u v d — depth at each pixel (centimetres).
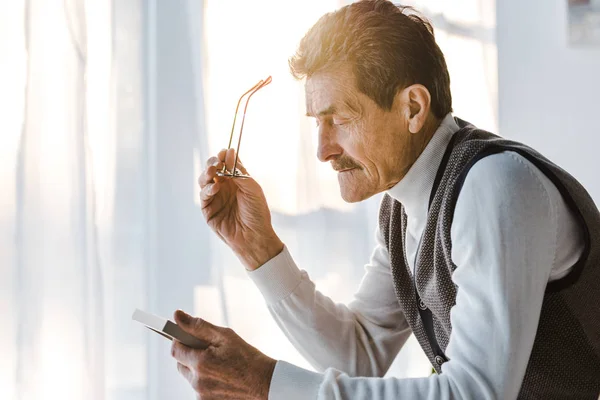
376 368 118
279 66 183
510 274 79
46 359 164
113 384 172
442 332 101
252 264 115
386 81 91
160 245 175
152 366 173
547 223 82
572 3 213
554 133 214
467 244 83
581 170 216
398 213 108
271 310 116
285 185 183
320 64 93
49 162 165
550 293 87
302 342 116
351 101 92
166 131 175
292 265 115
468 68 200
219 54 180
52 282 165
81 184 165
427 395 80
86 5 171
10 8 164
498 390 78
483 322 80
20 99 164
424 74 94
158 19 175
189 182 176
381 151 95
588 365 90
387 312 119
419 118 93
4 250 162
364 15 93
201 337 89
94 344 165
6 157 163
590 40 214
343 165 97
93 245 166
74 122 165
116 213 172
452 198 88
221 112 179
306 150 184
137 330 173
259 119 182
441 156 97
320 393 84
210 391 88
